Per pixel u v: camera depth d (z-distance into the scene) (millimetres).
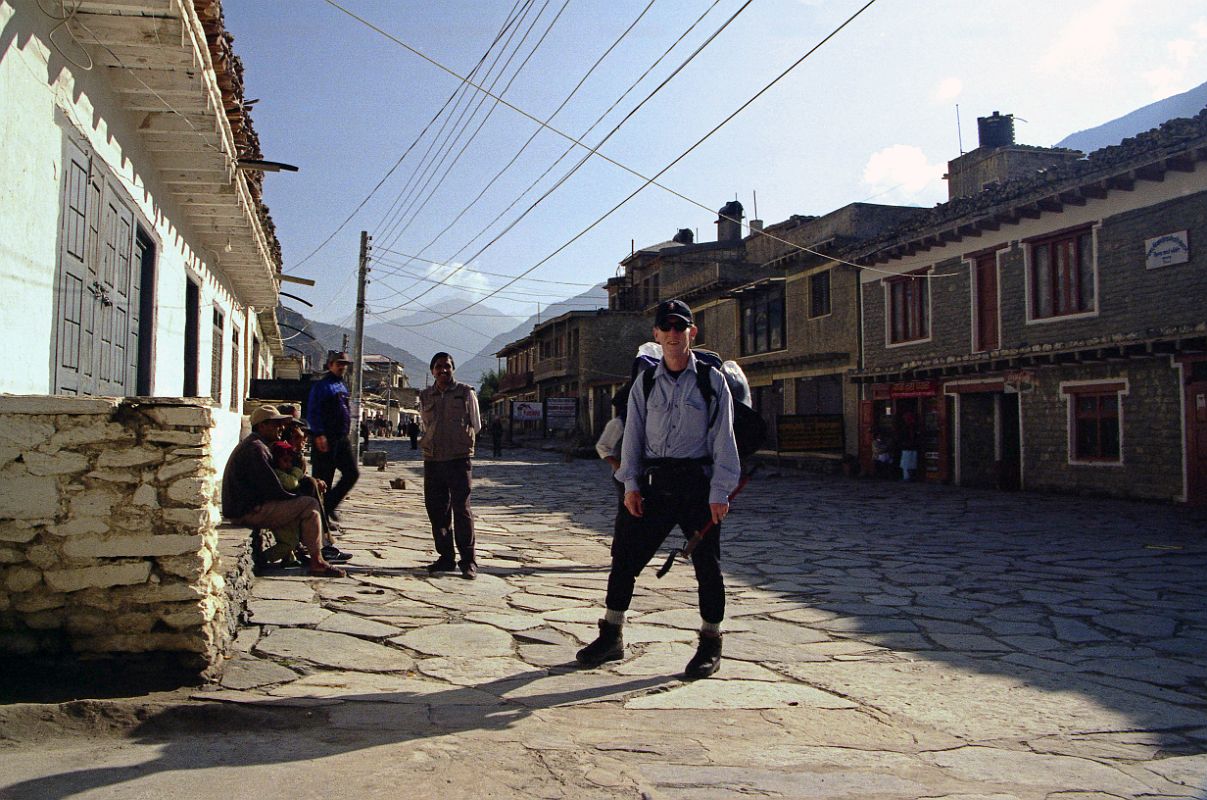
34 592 3682
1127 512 13930
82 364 5344
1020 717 3727
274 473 6438
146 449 3775
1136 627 5633
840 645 5031
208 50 5809
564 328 47844
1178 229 14977
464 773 2916
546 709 3684
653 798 2750
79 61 5160
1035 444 18016
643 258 44594
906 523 12273
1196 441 14562
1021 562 8547
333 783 2791
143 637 3762
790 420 23953
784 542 10031
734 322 31297
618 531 4438
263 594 5746
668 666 4422
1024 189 17594
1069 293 17391
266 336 23547
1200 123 14211
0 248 4027
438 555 7957
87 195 5383
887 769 3076
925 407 21547
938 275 20984
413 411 87438
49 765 2914
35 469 3689
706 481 4258
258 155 8453
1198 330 13797
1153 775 3062
